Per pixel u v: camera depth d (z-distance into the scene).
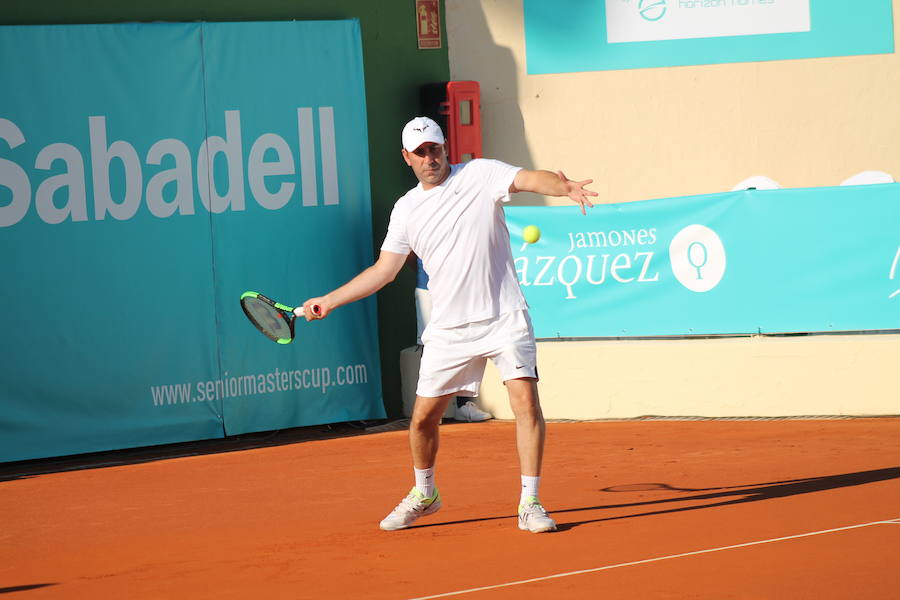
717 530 11.96
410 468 18.16
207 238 22.36
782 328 21.33
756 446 18.36
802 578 9.88
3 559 12.78
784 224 21.23
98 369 21.41
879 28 25.27
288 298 23.17
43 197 20.97
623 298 22.33
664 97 25.33
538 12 25.33
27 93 20.88
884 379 20.64
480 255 12.25
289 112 23.22
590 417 22.28
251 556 12.05
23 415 20.81
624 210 22.28
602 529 12.32
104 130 21.45
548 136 25.45
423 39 25.20
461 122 24.73
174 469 19.64
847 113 25.38
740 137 25.39
